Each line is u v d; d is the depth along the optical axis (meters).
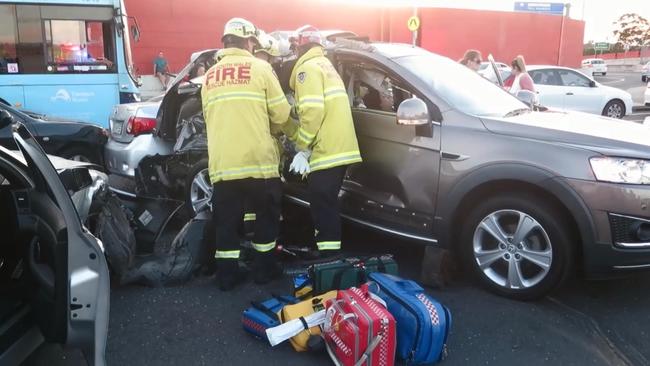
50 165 2.56
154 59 21.84
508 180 3.81
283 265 4.53
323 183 4.14
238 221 4.12
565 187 3.56
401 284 3.37
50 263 2.68
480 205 3.94
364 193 4.50
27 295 2.71
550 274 3.71
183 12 22.09
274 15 23.27
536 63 30.31
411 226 4.25
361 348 2.88
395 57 4.55
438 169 4.03
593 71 43.09
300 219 5.02
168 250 4.65
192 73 6.13
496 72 7.76
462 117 4.04
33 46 9.21
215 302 3.95
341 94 4.17
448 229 4.05
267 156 3.98
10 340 2.49
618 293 4.08
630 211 3.50
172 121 5.87
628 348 3.38
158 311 3.81
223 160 3.91
